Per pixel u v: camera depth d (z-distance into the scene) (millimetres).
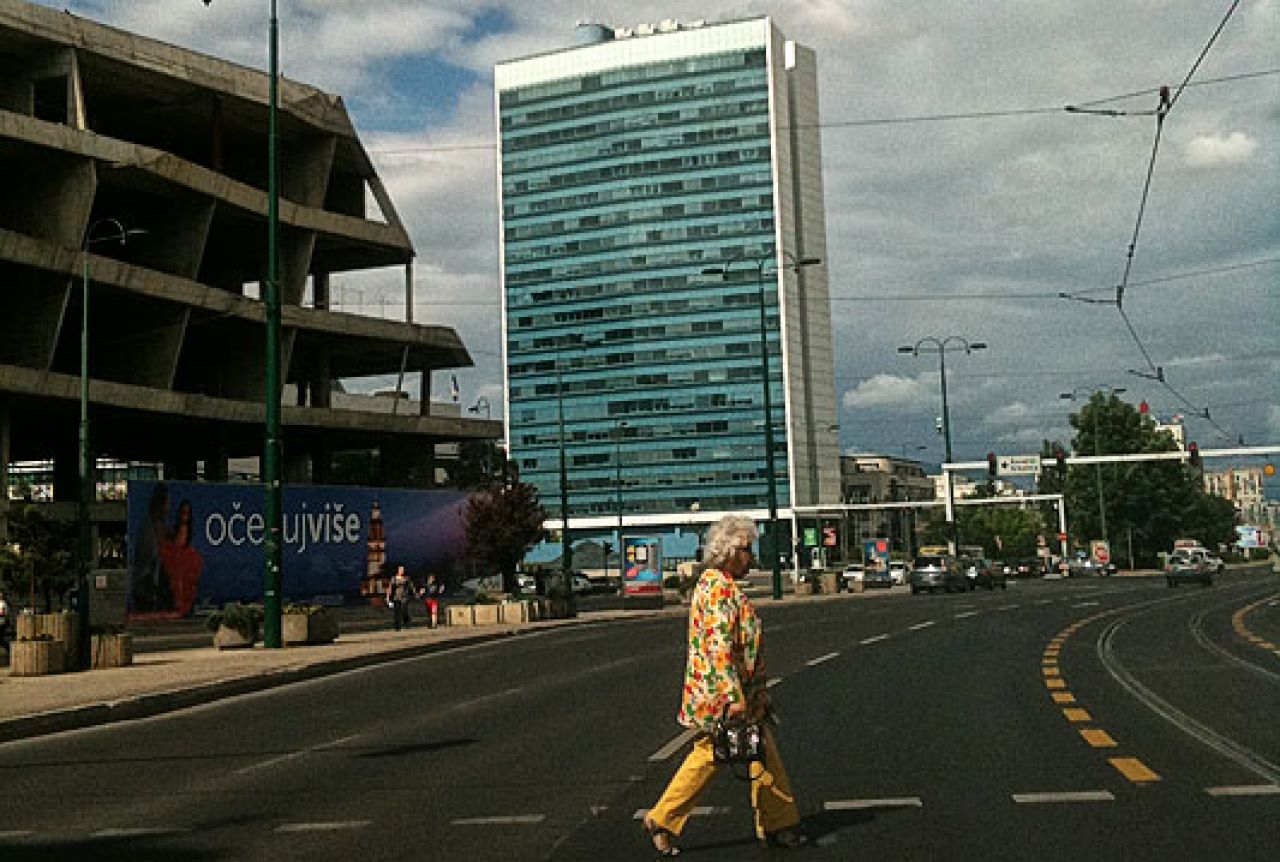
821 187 138250
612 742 11312
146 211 56938
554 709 14125
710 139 133375
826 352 137125
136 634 35094
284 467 68688
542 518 53312
